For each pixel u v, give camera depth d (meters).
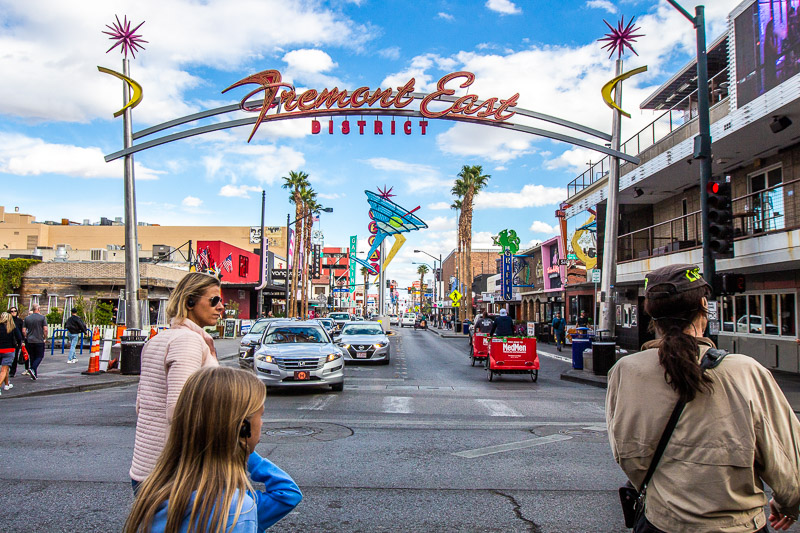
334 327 32.22
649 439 2.24
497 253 100.19
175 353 3.12
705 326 2.45
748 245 16.02
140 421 3.16
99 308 33.62
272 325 14.89
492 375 17.06
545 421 9.95
